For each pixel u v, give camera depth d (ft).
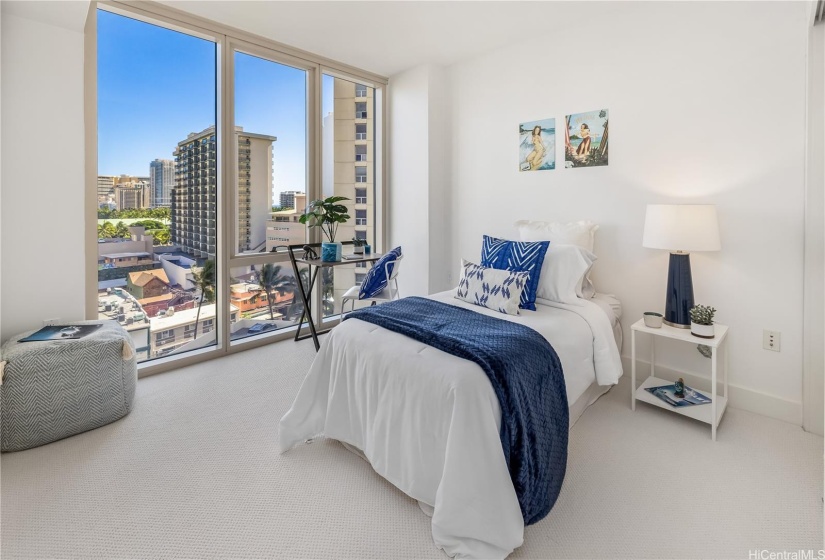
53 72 7.32
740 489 5.48
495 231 11.43
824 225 6.61
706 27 7.72
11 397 6.07
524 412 4.82
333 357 6.41
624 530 4.80
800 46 6.79
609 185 9.16
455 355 5.20
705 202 7.88
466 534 4.36
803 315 6.93
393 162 13.28
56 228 7.52
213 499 5.26
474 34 10.09
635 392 7.73
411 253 12.91
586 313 7.33
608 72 9.04
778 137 7.05
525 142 10.59
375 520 4.95
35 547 4.47
